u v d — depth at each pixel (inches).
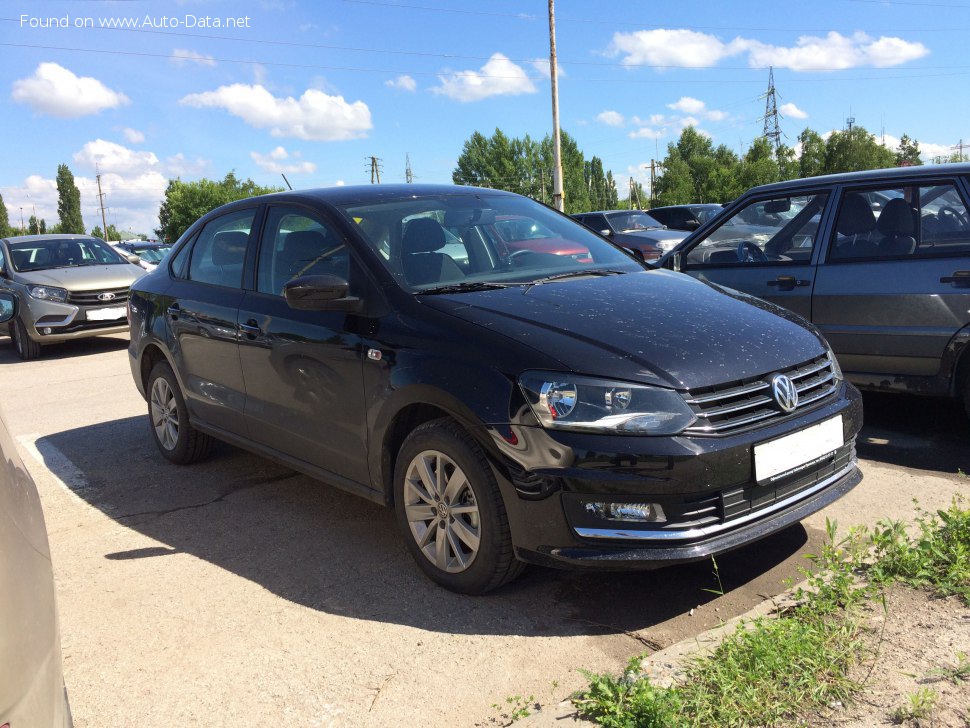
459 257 150.6
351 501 174.6
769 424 115.4
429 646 111.7
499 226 165.8
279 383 155.9
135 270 463.8
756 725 86.7
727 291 152.9
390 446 134.1
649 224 644.1
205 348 179.9
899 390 184.5
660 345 116.1
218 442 225.3
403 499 131.6
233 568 142.6
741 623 103.0
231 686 104.7
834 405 126.6
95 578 141.2
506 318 124.0
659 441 106.4
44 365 407.2
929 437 191.6
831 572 122.1
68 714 61.0
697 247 225.1
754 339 123.8
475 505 119.4
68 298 421.1
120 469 207.5
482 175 4079.7
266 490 184.1
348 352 137.1
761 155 3218.5
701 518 109.0
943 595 112.7
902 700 89.6
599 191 5821.9
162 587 136.1
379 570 138.0
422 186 177.2
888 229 187.3
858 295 187.3
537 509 110.5
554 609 120.2
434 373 121.3
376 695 100.7
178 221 3607.3
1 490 56.7
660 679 96.7
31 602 54.4
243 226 179.8
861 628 105.0
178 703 101.5
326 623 120.3
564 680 101.1
